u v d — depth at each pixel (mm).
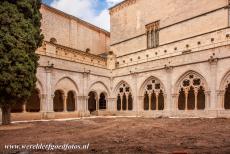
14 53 16812
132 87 30672
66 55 28406
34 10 19344
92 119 24484
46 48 25531
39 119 23859
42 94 24297
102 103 35969
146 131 13867
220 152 7754
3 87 16625
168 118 23891
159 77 27453
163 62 27109
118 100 34000
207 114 22469
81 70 29219
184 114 24516
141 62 31203
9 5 17172
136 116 29188
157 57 32250
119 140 10578
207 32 26609
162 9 32531
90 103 37156
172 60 26203
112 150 8297
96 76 31438
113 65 34969
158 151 8047
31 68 18250
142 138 11156
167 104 26328
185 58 24891
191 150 8172
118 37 39188
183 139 10664
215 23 26156
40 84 24156
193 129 14430
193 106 28844
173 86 25828
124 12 38500
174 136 11672
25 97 18250
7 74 16516
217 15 26016
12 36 16938
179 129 14648
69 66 27531
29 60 18016
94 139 11047
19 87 17234
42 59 24312
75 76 28422
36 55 19281
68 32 36281
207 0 27172
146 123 19125
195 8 28422
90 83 30344
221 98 21766
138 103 29703
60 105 32125
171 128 15289
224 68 21578
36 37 19391
